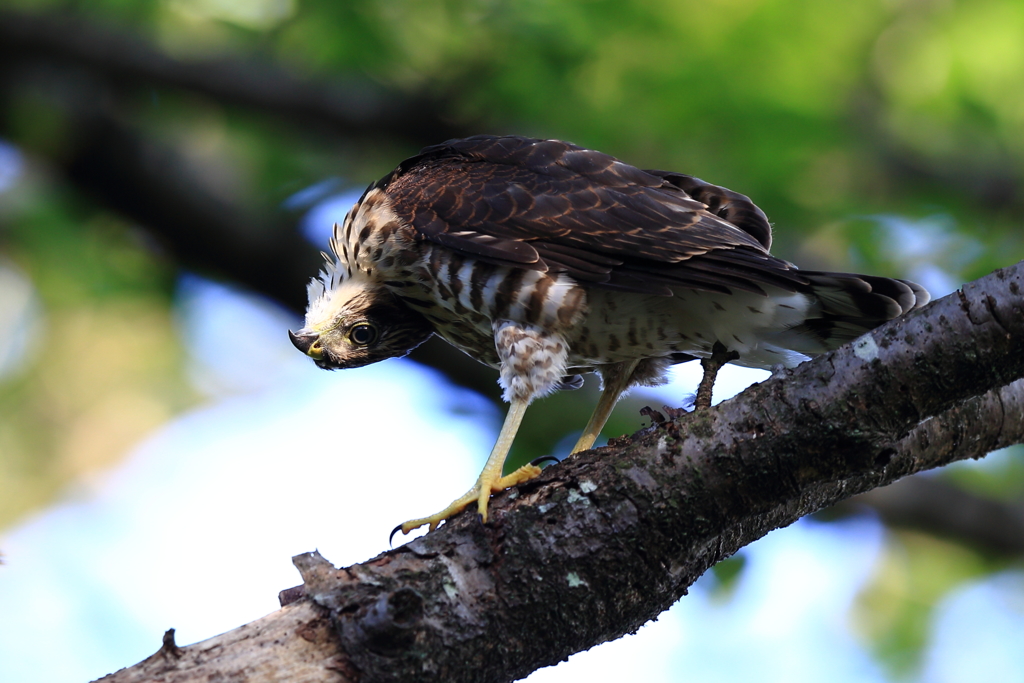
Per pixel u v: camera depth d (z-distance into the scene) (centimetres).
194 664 481
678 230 694
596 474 548
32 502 1666
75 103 1202
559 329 702
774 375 548
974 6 1366
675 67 1095
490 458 669
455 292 723
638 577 543
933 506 1159
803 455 533
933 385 521
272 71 1180
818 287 660
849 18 1274
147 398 1717
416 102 1158
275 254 1224
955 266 1147
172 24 1223
